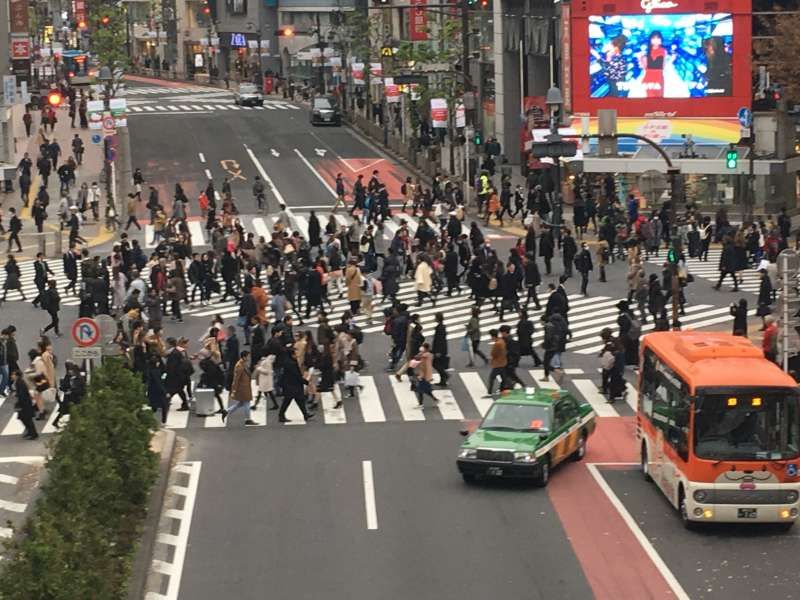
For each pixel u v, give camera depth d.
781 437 28.81
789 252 35.84
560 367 42.62
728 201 74.75
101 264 53.00
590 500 31.38
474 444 32.09
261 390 40.19
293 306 51.81
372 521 30.00
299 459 35.19
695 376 29.17
